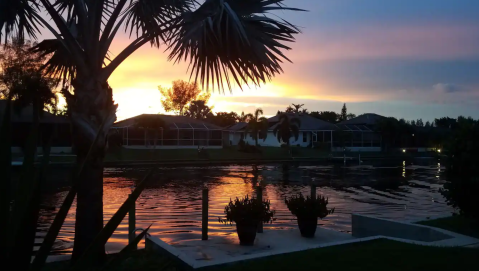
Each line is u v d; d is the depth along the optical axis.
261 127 57.03
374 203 16.02
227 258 6.30
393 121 58.78
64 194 17.08
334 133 59.88
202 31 5.89
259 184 22.41
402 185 22.48
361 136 62.03
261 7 5.96
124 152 43.81
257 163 41.47
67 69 7.44
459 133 8.82
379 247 6.80
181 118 56.69
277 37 6.05
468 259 6.02
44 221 11.30
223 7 5.61
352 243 7.17
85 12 6.07
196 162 40.69
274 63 6.08
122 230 10.30
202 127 54.66
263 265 5.82
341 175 28.39
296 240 8.20
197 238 9.47
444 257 6.13
